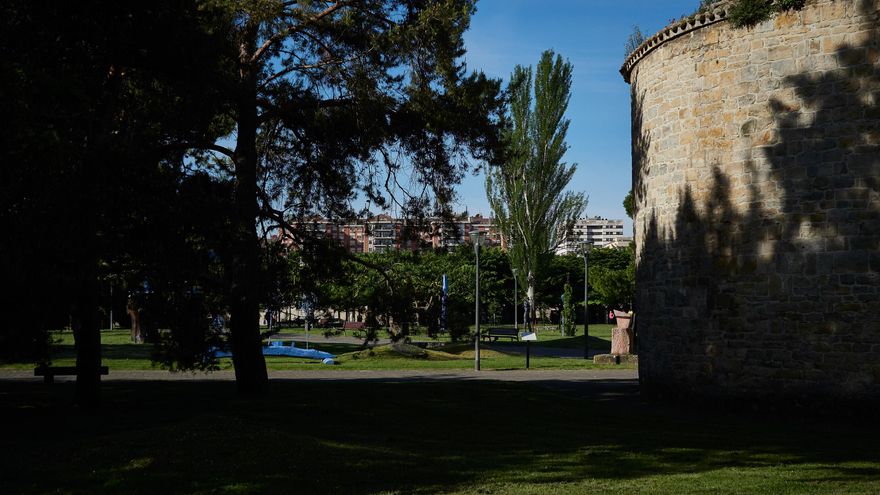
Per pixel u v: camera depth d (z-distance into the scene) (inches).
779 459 393.1
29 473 334.3
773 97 587.2
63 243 434.9
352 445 409.1
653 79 701.9
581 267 3607.3
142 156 514.6
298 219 798.5
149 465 340.2
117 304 573.6
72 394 729.0
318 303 776.3
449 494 302.4
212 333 610.5
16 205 427.8
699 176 640.4
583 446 432.5
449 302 767.7
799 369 563.5
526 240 2229.3
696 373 636.7
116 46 497.4
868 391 526.6
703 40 640.4
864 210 534.9
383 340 1505.9
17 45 445.7
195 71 543.5
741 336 602.2
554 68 2178.9
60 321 513.0
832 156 552.1
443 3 673.0
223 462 346.3
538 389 728.3
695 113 645.9
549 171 2206.0
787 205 575.8
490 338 1993.1
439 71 680.4
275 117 702.5
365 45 679.1
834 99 552.7
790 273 572.1
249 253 633.6
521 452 407.5
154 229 502.3
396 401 602.9
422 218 765.9
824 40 559.5
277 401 594.6
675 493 302.8
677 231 663.1
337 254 770.2
